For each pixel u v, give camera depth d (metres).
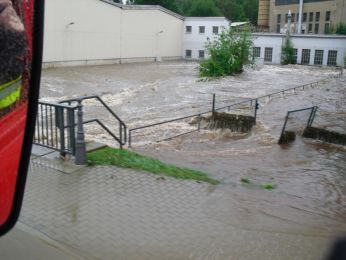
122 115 16.95
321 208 6.41
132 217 5.06
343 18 71.12
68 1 41.25
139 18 52.62
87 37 44.50
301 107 19.11
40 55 1.81
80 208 5.16
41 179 6.01
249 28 40.66
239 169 8.86
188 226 4.97
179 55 62.53
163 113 17.56
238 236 4.81
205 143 11.95
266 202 6.26
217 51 37.38
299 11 69.50
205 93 24.78
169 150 10.76
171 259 4.20
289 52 52.44
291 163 9.75
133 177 6.41
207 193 6.17
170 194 5.92
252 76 36.44
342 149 11.41
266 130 13.40
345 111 18.19
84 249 4.23
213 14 88.62
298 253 4.46
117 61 49.91
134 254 4.23
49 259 3.83
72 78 32.12
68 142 6.96
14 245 4.02
